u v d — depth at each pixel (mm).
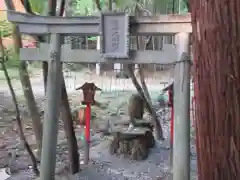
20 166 3959
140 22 2623
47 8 3465
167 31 2613
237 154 1061
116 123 4844
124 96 8562
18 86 9828
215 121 1086
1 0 7094
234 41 1028
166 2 5762
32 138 5164
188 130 2596
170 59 2631
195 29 1145
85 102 3914
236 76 1037
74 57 2809
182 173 2578
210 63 1075
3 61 3229
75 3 8453
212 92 1081
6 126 5871
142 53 2672
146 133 4492
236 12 1019
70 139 3670
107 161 4180
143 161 4184
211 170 1118
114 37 2623
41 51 2896
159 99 7082
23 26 2850
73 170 3711
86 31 2766
